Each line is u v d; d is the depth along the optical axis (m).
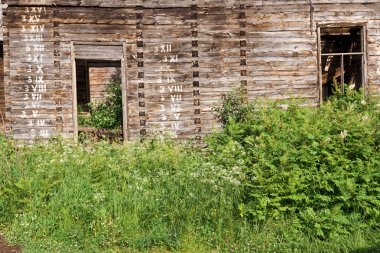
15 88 13.16
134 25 13.55
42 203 9.28
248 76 13.81
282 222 9.09
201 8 13.69
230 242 8.84
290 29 13.91
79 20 13.34
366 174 9.53
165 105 13.62
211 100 13.70
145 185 9.82
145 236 8.84
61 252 8.30
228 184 9.48
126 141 12.57
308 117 11.12
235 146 11.04
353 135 10.12
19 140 13.12
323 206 9.30
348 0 14.03
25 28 13.20
